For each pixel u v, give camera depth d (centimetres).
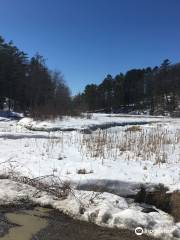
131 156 1335
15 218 812
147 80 10469
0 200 881
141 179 1019
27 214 835
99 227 782
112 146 1523
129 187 990
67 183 966
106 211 811
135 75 10800
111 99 10731
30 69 6184
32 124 2572
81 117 3412
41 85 6047
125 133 2077
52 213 846
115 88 10706
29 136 1978
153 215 844
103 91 10812
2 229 753
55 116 2952
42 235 736
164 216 881
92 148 1452
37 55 6222
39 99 5950
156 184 995
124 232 763
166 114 8644
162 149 1493
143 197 981
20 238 716
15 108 6169
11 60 5778
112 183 988
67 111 3381
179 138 1759
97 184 983
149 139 1567
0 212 836
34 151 1402
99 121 3125
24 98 6047
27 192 927
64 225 787
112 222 790
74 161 1224
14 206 870
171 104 9012
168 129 2394
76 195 901
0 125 2727
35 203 889
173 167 1196
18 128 2564
